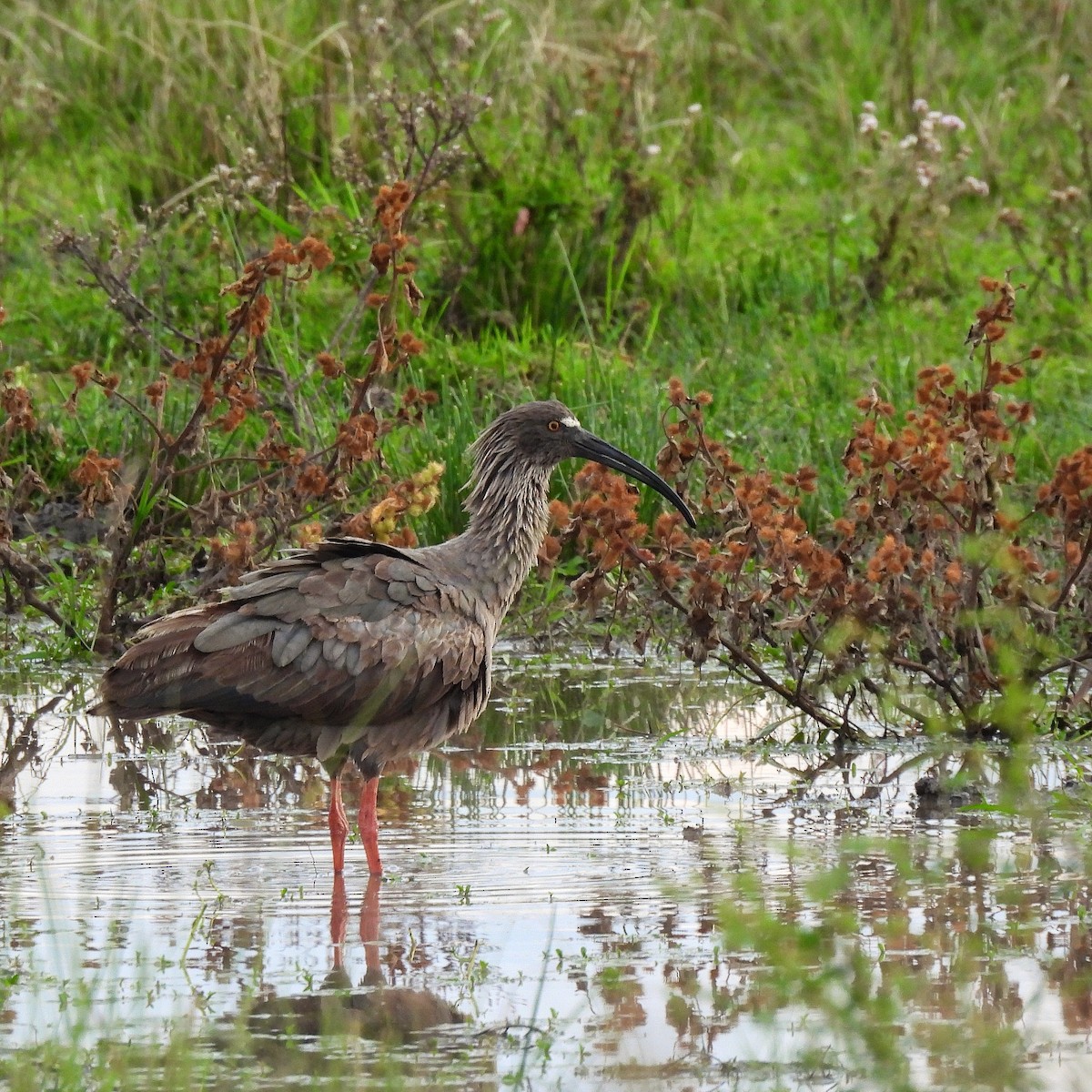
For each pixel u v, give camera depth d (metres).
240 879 10.15
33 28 23.31
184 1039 7.93
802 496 15.87
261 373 15.57
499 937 9.27
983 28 26.16
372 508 13.30
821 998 8.33
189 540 14.96
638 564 12.73
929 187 20.36
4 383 15.03
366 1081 7.56
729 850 10.58
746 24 25.69
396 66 21.30
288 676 10.41
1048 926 9.36
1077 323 19.36
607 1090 7.55
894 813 11.31
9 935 9.22
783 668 14.41
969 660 12.48
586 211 19.19
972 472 12.19
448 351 17.62
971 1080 7.62
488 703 13.75
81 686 13.94
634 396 16.69
